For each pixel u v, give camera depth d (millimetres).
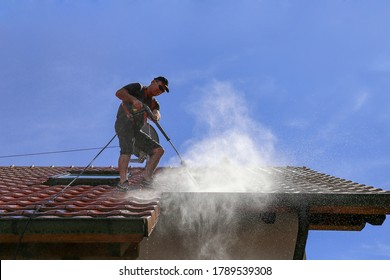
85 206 3943
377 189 4867
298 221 4484
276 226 4672
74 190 5340
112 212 3480
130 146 5016
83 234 3309
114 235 3324
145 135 5227
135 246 3768
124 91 5016
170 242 4566
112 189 5383
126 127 5031
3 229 3320
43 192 5191
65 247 3521
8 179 6801
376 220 4793
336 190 4770
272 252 4641
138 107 4910
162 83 5254
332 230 4996
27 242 3447
